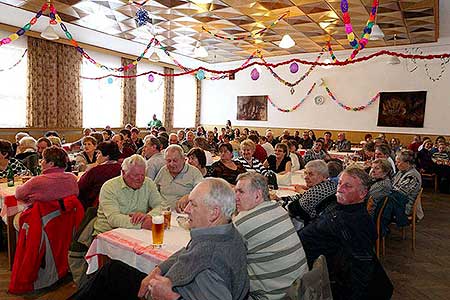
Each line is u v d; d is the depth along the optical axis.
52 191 2.58
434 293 2.91
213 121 12.71
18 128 7.45
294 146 5.46
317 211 2.60
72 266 2.39
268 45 9.09
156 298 1.36
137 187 2.42
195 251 1.36
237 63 11.77
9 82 7.37
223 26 7.30
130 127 7.72
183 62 11.35
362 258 1.93
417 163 7.58
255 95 11.71
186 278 1.30
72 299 1.68
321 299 1.48
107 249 1.98
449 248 3.96
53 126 8.05
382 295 2.08
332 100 10.34
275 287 1.60
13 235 3.01
